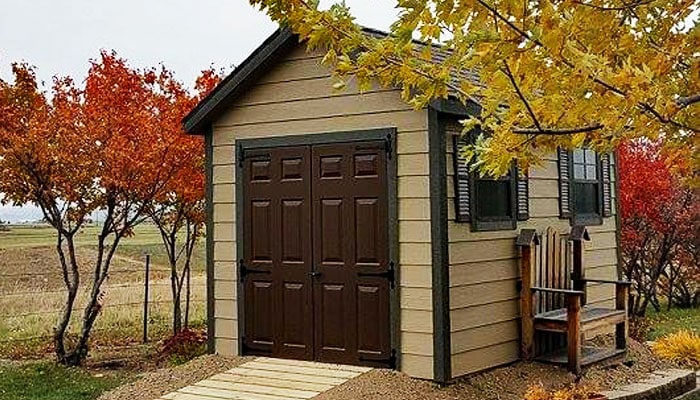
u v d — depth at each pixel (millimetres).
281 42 7539
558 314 7809
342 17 3930
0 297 15344
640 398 7016
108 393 7172
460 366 6906
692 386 7902
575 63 3117
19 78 9359
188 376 7297
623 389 7141
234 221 8078
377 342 7102
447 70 3764
